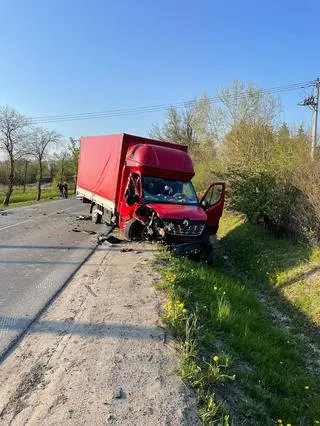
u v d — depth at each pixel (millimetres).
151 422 3432
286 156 14102
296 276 9961
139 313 5887
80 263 9188
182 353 4641
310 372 5828
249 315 6996
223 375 4293
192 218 10508
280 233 13344
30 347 4777
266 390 4664
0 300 6535
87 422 3379
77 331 5234
